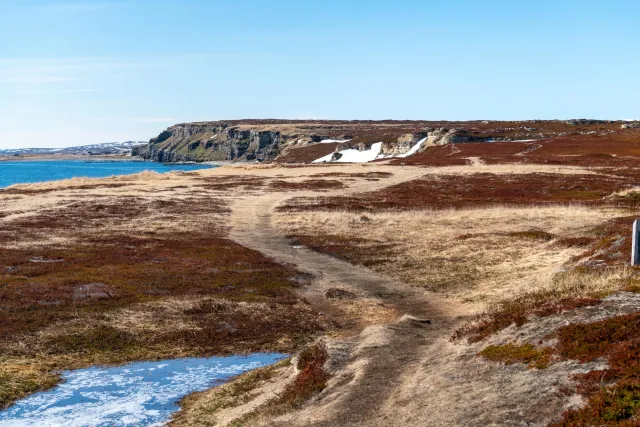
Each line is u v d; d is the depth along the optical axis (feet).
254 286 105.40
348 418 45.19
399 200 237.45
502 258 122.42
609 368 40.27
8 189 279.90
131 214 200.85
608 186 256.73
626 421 33.73
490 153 474.90
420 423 41.78
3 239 149.18
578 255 101.50
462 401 43.14
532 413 38.70
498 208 198.70
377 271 119.85
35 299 92.27
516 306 67.87
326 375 55.62
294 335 82.74
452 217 182.09
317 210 210.59
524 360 47.16
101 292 97.09
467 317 79.71
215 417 54.75
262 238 161.99
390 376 52.49
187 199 242.58
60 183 309.42
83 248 139.23
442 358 54.13
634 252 76.43
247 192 273.13
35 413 57.57
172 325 84.74
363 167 398.21
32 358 72.08
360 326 86.22
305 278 113.50
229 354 75.92
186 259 126.41
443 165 393.09
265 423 47.47
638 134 578.66
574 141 536.01
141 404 59.98
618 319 47.47
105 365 71.41
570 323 50.65
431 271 116.37
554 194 242.78
